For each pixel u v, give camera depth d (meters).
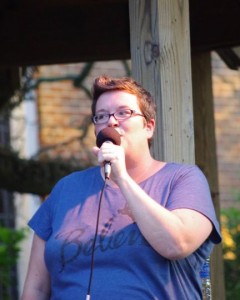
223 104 22.77
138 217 6.23
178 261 6.50
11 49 10.85
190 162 7.66
